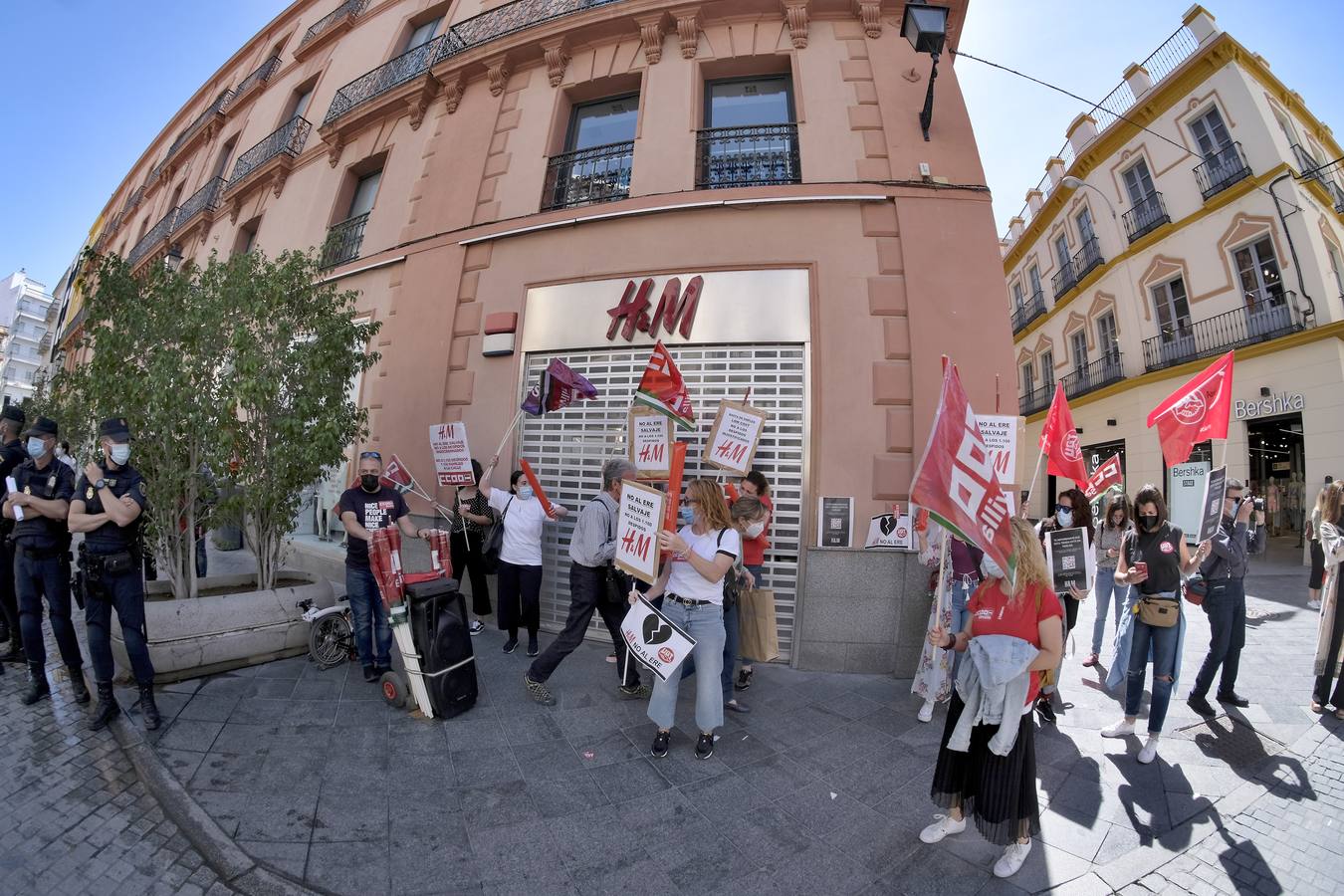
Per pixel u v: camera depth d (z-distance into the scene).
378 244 8.62
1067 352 18.80
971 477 2.76
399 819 2.91
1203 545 4.24
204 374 4.82
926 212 5.94
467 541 6.07
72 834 2.71
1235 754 3.78
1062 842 2.90
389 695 4.14
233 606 4.68
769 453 5.69
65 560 4.11
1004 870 2.62
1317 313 11.55
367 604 4.61
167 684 4.34
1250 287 12.82
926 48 5.83
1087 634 6.93
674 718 3.96
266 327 5.24
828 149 6.38
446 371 7.08
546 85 7.88
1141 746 3.91
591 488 6.22
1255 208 12.60
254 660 4.76
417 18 10.59
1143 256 15.33
